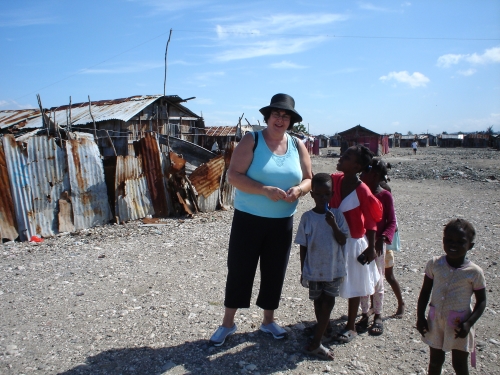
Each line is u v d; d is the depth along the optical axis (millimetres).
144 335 4000
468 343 2816
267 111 3664
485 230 8859
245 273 3746
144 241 8008
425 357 3619
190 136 24031
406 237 8344
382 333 4066
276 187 3566
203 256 6938
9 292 5184
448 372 3363
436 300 2893
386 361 3566
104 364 3479
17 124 19766
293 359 3566
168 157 10547
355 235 3709
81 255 6992
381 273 4062
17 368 3416
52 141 8719
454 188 17625
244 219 3709
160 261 6617
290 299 4945
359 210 3662
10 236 8055
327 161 36656
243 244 3715
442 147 77375
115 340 3902
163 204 10461
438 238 8250
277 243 3785
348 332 3920
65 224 8820
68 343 3844
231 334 3996
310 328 4059
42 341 3881
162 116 20938
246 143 3668
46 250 7379
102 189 9508
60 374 3336
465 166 27172
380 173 3986
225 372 3367
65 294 5109
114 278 5738
